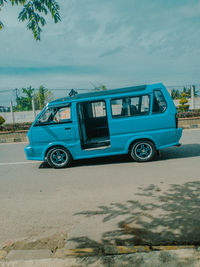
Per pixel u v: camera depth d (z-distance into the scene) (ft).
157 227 9.15
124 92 20.22
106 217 10.38
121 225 9.55
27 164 23.57
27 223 10.44
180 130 20.11
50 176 18.35
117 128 20.11
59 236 9.14
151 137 19.95
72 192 14.11
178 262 6.70
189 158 20.48
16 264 7.20
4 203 13.16
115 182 15.38
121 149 20.34
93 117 25.98
